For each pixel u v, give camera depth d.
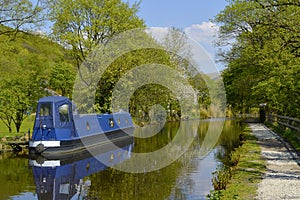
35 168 16.52
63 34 28.88
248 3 15.18
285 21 13.45
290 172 12.44
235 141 26.38
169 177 13.99
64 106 20.88
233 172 12.56
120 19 30.05
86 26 28.89
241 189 10.02
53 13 26.62
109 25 29.11
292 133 23.02
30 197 11.41
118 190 12.04
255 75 30.42
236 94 40.88
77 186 12.81
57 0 27.91
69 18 28.41
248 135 26.25
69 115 21.05
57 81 45.50
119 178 14.15
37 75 26.89
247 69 30.20
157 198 10.84
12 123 34.22
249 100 39.56
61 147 19.69
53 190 12.26
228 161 17.34
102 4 29.61
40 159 19.03
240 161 14.91
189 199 10.55
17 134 24.31
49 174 15.13
